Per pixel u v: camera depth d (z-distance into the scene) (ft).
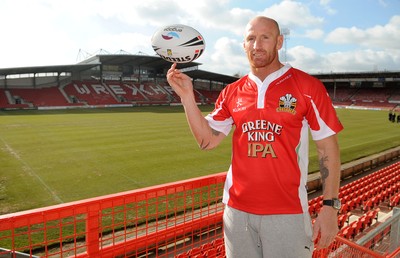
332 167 6.61
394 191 39.70
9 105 173.47
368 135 97.04
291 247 6.69
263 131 6.68
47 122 112.27
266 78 6.90
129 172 49.83
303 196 6.84
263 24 6.68
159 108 195.72
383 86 280.10
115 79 247.29
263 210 6.69
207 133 7.73
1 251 8.23
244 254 7.14
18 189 40.73
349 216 31.09
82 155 60.59
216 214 13.03
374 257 9.59
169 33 7.75
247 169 6.83
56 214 8.04
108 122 115.24
